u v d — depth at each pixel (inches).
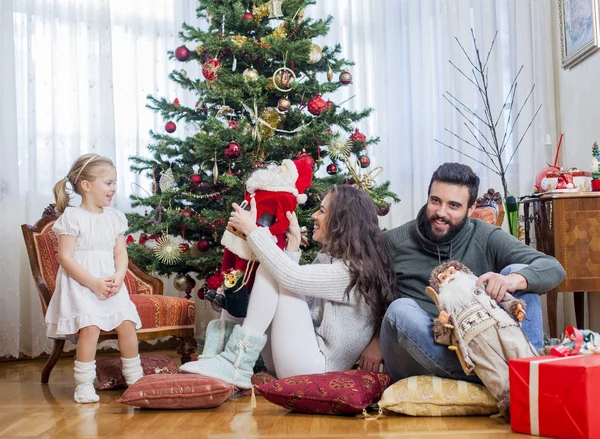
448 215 91.6
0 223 157.6
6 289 157.1
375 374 90.1
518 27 170.2
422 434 73.6
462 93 172.6
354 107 179.0
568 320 160.2
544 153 168.1
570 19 156.8
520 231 144.5
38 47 165.8
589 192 129.5
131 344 109.6
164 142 147.6
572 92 159.5
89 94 170.1
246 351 95.5
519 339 79.3
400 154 178.2
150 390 91.1
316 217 101.6
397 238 100.0
